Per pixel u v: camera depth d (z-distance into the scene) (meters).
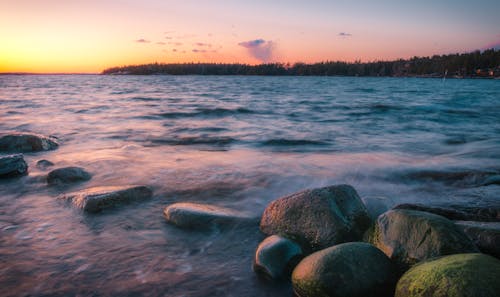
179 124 14.87
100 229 4.35
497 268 2.34
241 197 5.69
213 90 48.94
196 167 7.44
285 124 15.12
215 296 3.05
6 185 6.12
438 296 2.28
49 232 4.26
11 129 12.92
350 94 39.31
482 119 17.30
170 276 3.35
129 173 6.92
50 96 32.56
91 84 76.50
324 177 6.80
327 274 2.81
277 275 3.26
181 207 4.67
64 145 10.05
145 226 4.46
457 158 8.62
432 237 3.07
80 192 5.29
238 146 10.24
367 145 10.49
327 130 13.49
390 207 4.86
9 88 51.44
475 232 3.51
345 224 3.77
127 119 16.25
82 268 3.45
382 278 2.87
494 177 6.45
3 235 4.17
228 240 4.11
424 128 14.24
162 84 77.56
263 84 78.06
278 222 4.07
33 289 3.10
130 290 3.11
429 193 5.90
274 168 7.43
